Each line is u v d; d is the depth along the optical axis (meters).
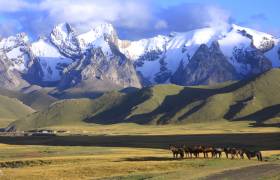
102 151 162.38
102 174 85.38
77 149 177.62
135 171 88.06
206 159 108.75
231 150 112.62
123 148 185.62
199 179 66.94
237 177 68.94
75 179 78.56
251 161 102.44
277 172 75.75
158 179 67.75
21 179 80.38
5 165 114.62
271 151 155.00
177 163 97.50
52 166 102.44
